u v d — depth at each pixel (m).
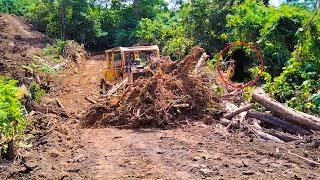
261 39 19.14
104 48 48.66
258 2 24.20
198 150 8.99
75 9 45.59
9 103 8.56
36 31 46.25
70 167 7.95
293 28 18.77
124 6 51.28
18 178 7.40
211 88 13.83
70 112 15.67
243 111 11.55
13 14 55.72
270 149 8.94
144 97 12.73
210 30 26.12
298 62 14.24
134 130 12.02
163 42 33.47
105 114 12.90
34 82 18.45
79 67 31.30
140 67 16.16
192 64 13.34
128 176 7.25
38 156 8.58
